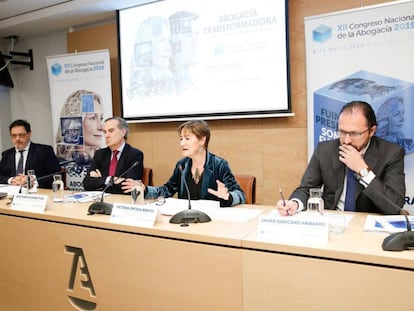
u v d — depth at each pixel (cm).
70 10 347
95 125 365
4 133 457
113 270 153
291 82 290
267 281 118
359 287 104
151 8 331
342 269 106
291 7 285
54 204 194
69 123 379
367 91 249
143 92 343
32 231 178
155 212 145
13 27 399
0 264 194
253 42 291
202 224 144
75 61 370
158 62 332
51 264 173
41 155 307
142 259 145
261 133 306
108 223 152
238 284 124
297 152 293
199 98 317
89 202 199
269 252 118
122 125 262
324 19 258
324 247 110
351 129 168
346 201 177
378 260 101
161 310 142
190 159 205
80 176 377
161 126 350
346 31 252
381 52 243
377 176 168
